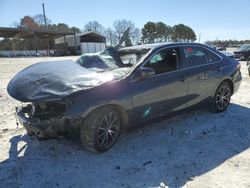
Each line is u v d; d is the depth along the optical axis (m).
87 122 3.88
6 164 3.84
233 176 3.51
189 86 5.08
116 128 4.21
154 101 4.52
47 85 3.88
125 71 4.42
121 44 5.82
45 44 65.56
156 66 4.66
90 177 3.51
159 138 4.65
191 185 3.32
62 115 3.69
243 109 6.31
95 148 3.96
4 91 8.93
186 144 4.45
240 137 4.75
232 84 6.07
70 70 4.34
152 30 80.31
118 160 3.92
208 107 5.98
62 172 3.62
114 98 3.96
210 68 5.49
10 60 29.80
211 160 3.93
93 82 3.92
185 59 5.12
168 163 3.83
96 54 5.42
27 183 3.40
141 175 3.54
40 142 4.50
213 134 4.85
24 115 4.05
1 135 4.87
